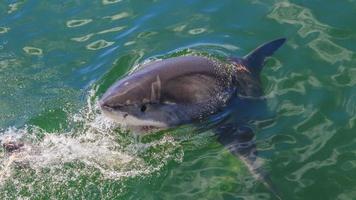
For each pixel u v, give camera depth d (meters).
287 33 8.23
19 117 7.42
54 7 9.45
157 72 6.52
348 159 6.35
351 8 8.53
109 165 6.58
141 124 6.44
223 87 6.88
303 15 8.55
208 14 8.86
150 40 8.46
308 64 7.61
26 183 6.44
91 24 8.97
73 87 7.84
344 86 7.22
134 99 6.27
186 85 6.58
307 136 6.63
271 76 7.45
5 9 9.55
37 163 6.65
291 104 7.04
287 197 6.01
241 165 6.38
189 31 8.56
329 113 6.90
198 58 6.96
